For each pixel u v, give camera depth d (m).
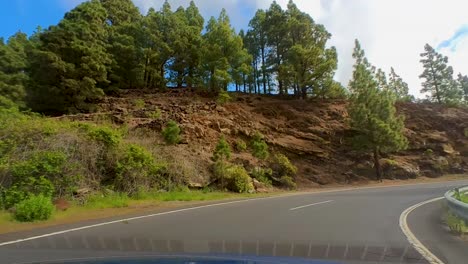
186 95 44.94
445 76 58.00
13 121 19.61
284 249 8.00
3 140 18.06
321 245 8.48
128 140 27.14
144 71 49.03
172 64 51.44
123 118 33.59
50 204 13.72
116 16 53.25
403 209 15.79
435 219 12.91
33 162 17.06
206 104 40.34
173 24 50.91
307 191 30.03
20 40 42.94
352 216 13.62
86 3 43.47
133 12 55.72
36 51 35.78
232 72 48.47
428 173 41.84
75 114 34.81
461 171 43.31
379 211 15.10
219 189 27.20
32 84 35.53
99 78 38.47
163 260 3.31
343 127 44.34
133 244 8.55
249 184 28.52
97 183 20.03
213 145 32.66
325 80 48.28
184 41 50.19
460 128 49.88
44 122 21.05
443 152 44.81
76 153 20.02
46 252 7.68
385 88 41.44
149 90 46.50
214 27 50.00
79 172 19.23
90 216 14.13
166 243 8.67
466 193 21.59
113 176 21.38
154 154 25.94
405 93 61.75
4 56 35.00
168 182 24.30
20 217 12.52
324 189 32.22
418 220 12.66
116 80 45.81
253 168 31.72
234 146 34.66
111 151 21.67
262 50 56.94
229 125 36.28
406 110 51.84
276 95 51.97
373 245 8.58
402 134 42.47
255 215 13.96
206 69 47.78
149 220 12.73
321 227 11.12
